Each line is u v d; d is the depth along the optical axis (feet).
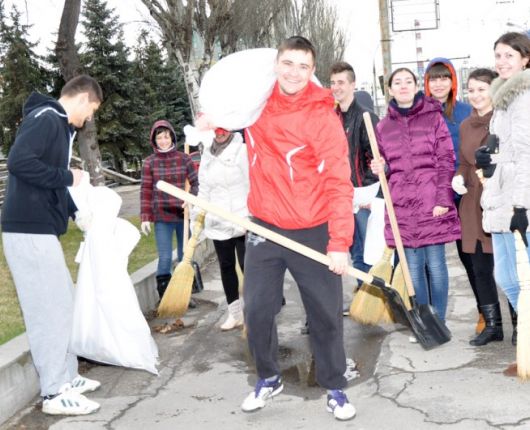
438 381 12.98
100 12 104.94
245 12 51.34
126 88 106.32
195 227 18.42
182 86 123.03
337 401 11.72
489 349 14.61
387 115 15.47
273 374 12.30
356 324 17.65
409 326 14.38
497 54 13.34
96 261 14.16
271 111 11.09
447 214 15.11
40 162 11.99
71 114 12.92
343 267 10.89
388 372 13.71
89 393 13.83
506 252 13.58
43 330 12.56
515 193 12.66
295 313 19.43
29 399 13.28
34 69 107.34
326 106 10.97
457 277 22.40
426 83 16.44
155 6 46.55
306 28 101.04
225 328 18.04
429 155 14.96
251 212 11.76
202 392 13.62
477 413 11.43
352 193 10.99
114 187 87.61
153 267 22.06
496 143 13.30
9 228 12.39
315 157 10.98
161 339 17.66
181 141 122.21
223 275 17.87
